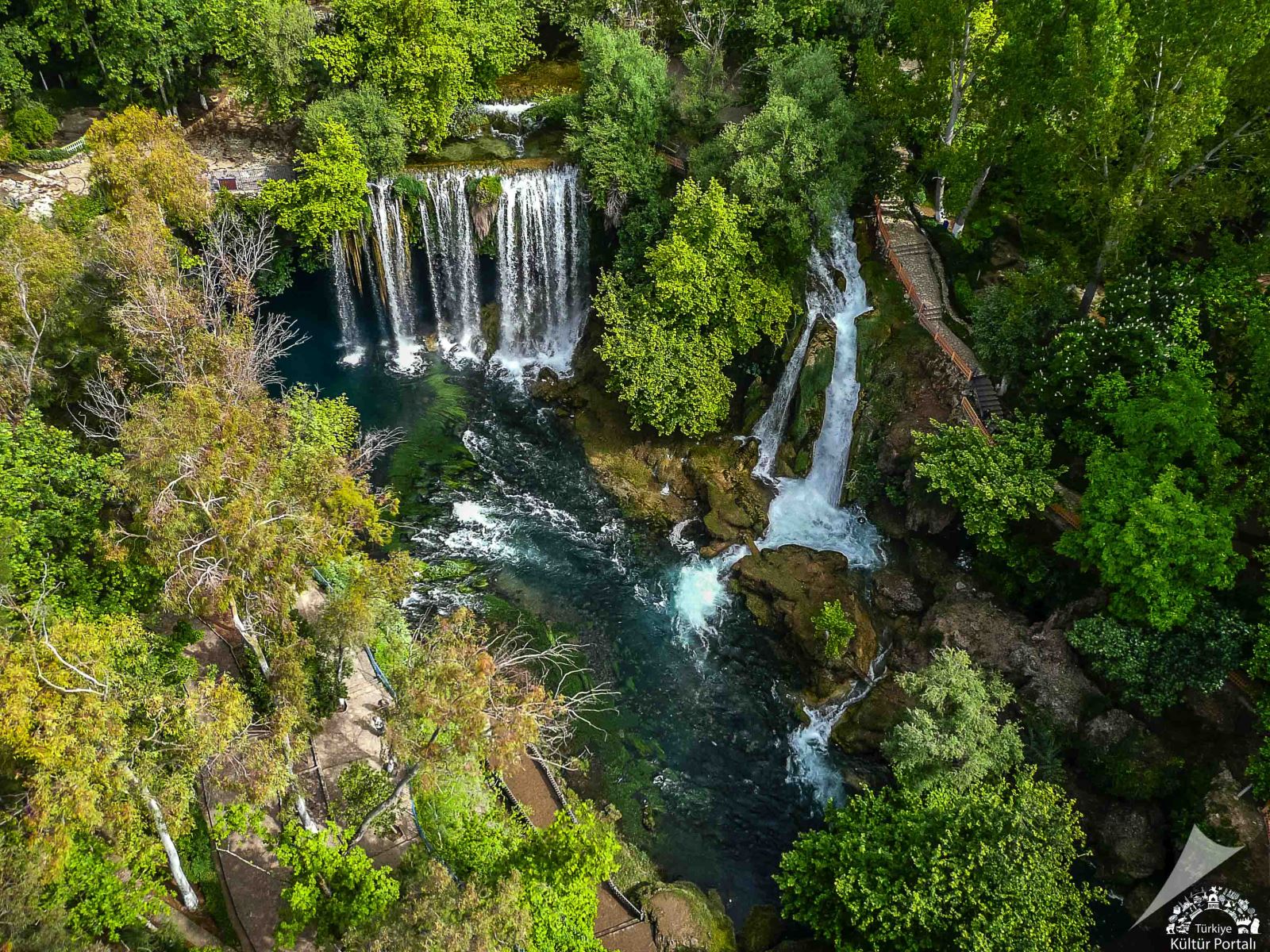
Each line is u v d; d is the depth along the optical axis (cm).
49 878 2805
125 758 2938
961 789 3759
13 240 4550
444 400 6450
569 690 4794
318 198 5941
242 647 4356
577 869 3300
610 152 5984
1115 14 4059
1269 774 3559
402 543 5481
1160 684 3981
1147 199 4506
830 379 5653
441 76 6278
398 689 3325
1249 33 3944
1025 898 3244
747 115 6519
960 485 4669
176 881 3381
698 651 5031
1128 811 3944
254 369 4556
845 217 5928
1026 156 5022
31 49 6406
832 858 3766
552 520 5694
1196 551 3862
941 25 5147
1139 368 4409
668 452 5916
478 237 6538
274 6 5922
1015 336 4841
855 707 4653
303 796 3688
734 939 3922
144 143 5359
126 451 3553
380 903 3078
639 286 5778
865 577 5216
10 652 2697
